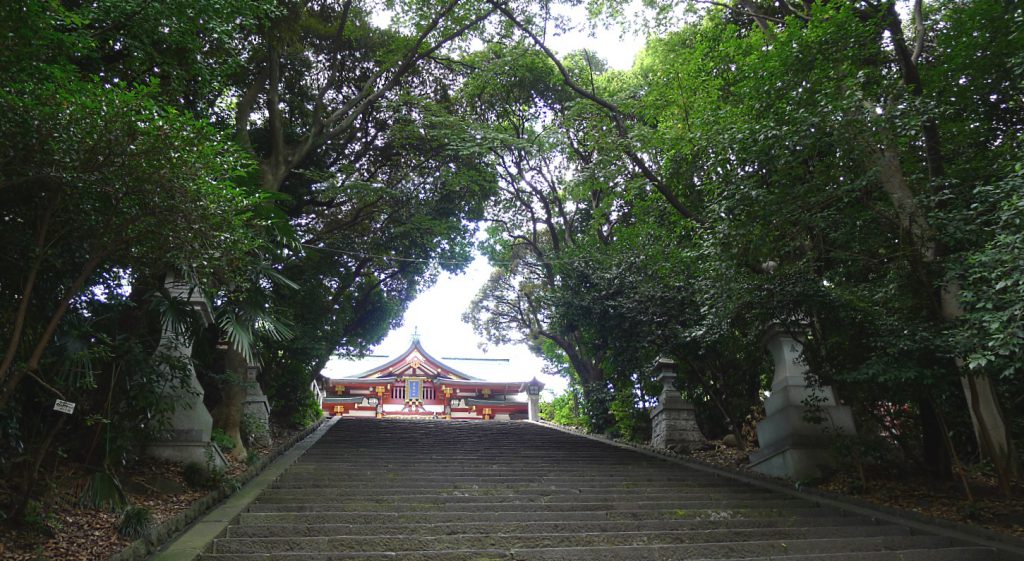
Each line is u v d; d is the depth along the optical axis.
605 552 6.66
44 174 5.48
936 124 9.37
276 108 13.98
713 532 7.46
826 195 8.93
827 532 7.78
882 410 10.72
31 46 5.84
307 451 13.18
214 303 9.26
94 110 5.38
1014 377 9.09
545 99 19.84
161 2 7.86
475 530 7.25
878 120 8.47
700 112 12.43
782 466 11.09
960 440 11.15
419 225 17.39
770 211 9.09
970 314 7.52
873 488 9.84
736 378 14.84
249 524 7.27
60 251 6.57
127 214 5.99
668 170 12.14
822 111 8.64
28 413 6.86
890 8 9.97
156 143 5.53
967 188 9.11
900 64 10.11
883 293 9.20
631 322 14.15
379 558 6.16
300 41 15.49
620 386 18.69
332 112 17.28
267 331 9.38
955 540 7.65
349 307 20.36
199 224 5.96
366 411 37.34
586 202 22.06
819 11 10.05
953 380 8.84
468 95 18.45
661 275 14.10
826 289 9.54
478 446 14.83
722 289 9.94
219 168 6.14
